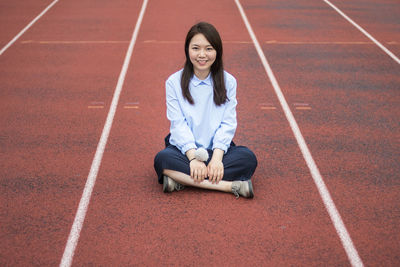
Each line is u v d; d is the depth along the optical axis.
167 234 2.98
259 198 3.40
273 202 3.35
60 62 6.80
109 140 4.37
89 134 4.50
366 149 4.21
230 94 3.39
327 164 3.93
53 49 7.43
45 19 9.40
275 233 3.00
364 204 3.34
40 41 7.88
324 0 11.58
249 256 2.79
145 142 4.33
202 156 3.22
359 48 7.64
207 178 3.44
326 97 5.53
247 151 3.42
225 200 3.37
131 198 3.39
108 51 7.32
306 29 8.80
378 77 6.27
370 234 3.00
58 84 5.91
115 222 3.11
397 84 6.00
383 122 4.82
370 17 9.86
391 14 10.15
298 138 4.45
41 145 4.26
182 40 7.94
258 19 9.52
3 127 4.65
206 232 3.00
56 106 5.21
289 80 6.12
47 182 3.61
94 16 9.62
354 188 3.55
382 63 6.89
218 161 3.30
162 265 2.70
